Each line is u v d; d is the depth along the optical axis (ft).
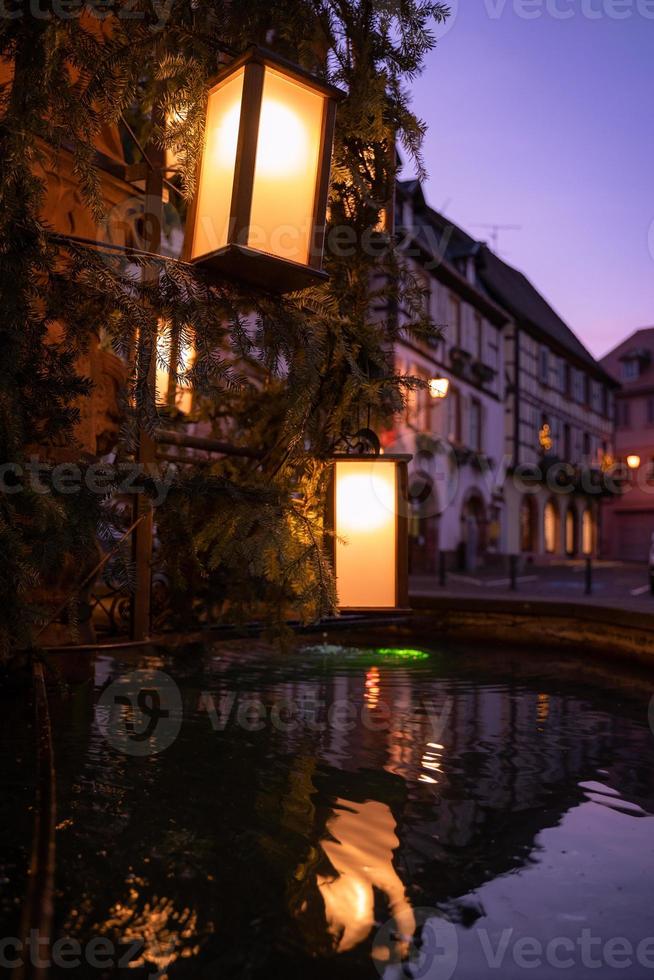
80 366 13.58
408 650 21.56
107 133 15.24
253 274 9.20
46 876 4.82
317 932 5.38
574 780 9.27
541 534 107.24
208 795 7.99
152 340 9.78
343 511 12.29
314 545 10.91
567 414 119.75
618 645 21.02
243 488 11.23
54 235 9.14
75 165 9.65
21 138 8.58
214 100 8.98
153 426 9.83
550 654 21.72
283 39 12.14
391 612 12.17
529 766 9.82
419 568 75.46
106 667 15.76
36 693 9.15
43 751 7.00
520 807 8.19
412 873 6.42
